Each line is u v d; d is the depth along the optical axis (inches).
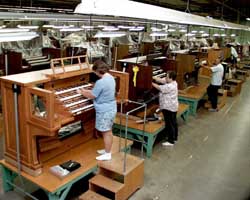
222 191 174.9
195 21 225.6
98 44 382.9
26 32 152.6
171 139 235.6
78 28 322.7
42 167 155.9
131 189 163.0
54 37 404.5
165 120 230.1
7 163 159.3
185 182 182.9
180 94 315.6
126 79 181.8
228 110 348.5
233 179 189.2
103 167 160.2
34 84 143.0
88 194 153.4
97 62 162.1
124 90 184.1
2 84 149.8
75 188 170.9
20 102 143.8
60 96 162.2
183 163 207.9
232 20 774.5
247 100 402.6
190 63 313.3
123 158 169.9
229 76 445.1
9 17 202.7
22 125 146.6
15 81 141.9
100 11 106.7
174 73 221.8
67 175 148.9
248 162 214.1
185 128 279.1
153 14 148.4
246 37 882.1
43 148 158.2
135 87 227.9
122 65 233.6
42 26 329.4
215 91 331.3
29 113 142.3
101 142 192.5
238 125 294.2
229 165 208.1
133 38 494.6
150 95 251.9
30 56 349.4
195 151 228.7
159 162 207.5
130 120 224.7
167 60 272.7
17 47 352.8
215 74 323.6
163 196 166.6
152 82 228.4
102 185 152.9
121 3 120.1
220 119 311.6
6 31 142.9
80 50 342.6
